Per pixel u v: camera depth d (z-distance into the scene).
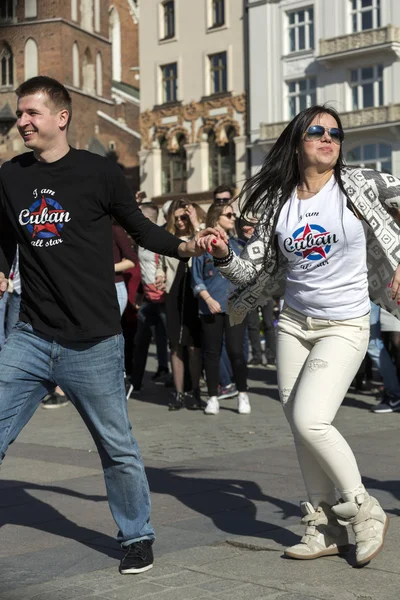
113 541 5.14
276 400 11.55
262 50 42.03
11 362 4.50
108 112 55.62
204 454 7.87
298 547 4.68
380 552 4.73
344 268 4.47
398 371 10.40
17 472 7.21
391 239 4.47
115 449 4.52
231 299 4.91
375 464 7.15
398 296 4.48
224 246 4.43
